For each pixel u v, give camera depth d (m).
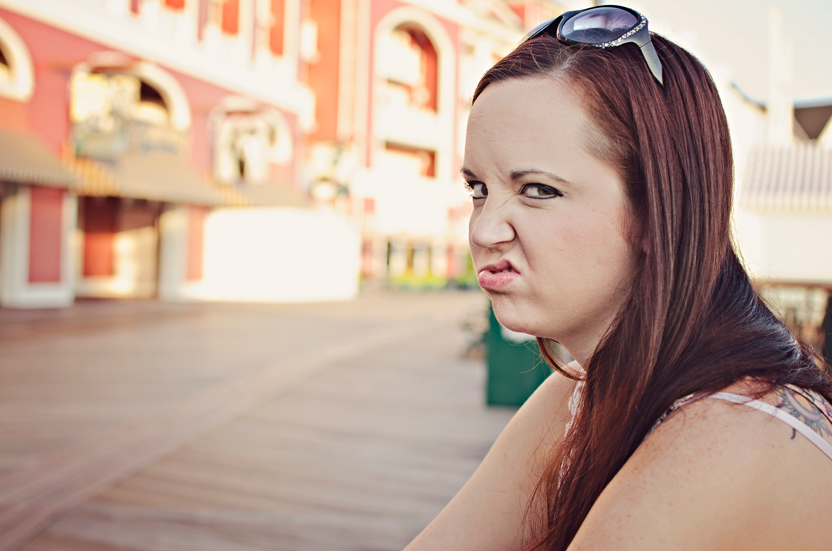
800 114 11.94
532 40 0.47
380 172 27.64
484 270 0.46
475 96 0.48
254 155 19.88
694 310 0.43
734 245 0.49
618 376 0.43
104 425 5.11
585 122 0.42
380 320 14.31
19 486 3.72
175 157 17.14
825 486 0.36
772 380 0.38
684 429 0.37
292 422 5.32
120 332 10.87
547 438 0.63
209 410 5.69
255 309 16.28
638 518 0.36
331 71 26.19
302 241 21.69
